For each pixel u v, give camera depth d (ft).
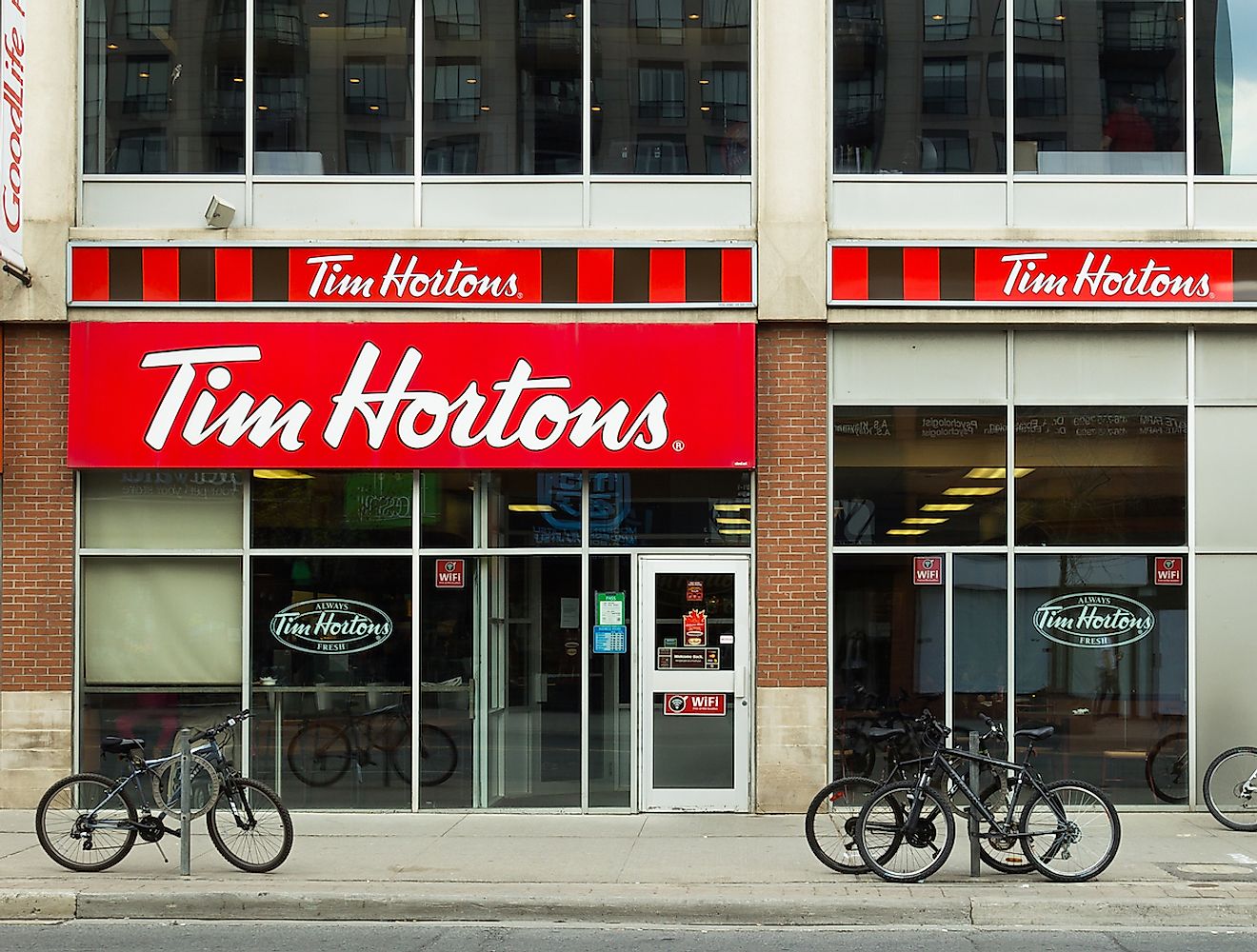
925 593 43.01
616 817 42.34
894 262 42.98
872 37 44.34
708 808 42.80
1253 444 43.19
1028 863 33.68
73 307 43.09
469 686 43.16
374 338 42.78
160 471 43.50
